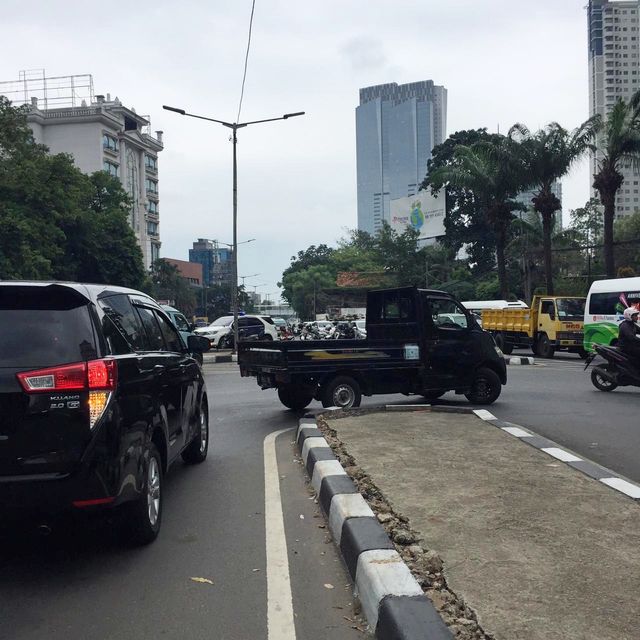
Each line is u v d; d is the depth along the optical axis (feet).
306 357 35.65
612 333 72.84
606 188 97.96
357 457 23.56
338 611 12.68
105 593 13.53
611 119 95.66
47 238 109.81
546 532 15.60
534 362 79.20
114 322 16.10
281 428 33.91
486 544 14.83
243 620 12.32
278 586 13.83
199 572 14.61
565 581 12.78
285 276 375.04
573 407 40.11
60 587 13.85
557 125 105.70
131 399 15.25
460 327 39.81
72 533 17.21
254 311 468.34
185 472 24.06
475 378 40.63
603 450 26.99
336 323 116.26
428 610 11.14
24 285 14.49
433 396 42.37
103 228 148.05
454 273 220.02
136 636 11.72
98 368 14.21
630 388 50.72
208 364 87.97
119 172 285.43
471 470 21.61
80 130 267.39
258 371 37.91
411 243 234.58
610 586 12.55
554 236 162.40
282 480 22.72
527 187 110.42
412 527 16.02
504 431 28.66
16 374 13.75
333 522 16.85
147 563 15.16
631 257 169.68
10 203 102.99
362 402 43.65
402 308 39.34
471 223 213.25
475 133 212.43
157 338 20.12
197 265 453.17
